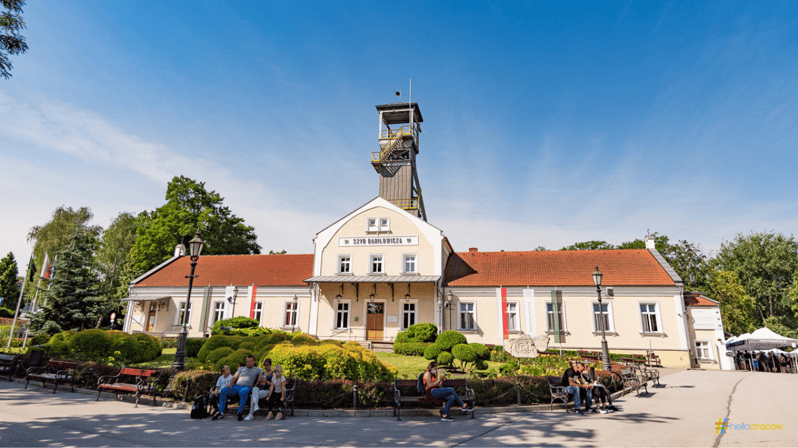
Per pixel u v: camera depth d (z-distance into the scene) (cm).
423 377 1145
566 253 3428
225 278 3528
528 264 3309
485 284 3088
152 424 932
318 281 3038
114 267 5003
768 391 1611
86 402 1192
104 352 1908
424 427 970
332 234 3266
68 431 836
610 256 3297
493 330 2964
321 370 1266
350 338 3025
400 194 3766
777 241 5856
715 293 4825
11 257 6794
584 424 1012
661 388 1734
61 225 4916
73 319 3072
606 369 1683
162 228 4375
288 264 3644
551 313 2955
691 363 2762
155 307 3547
